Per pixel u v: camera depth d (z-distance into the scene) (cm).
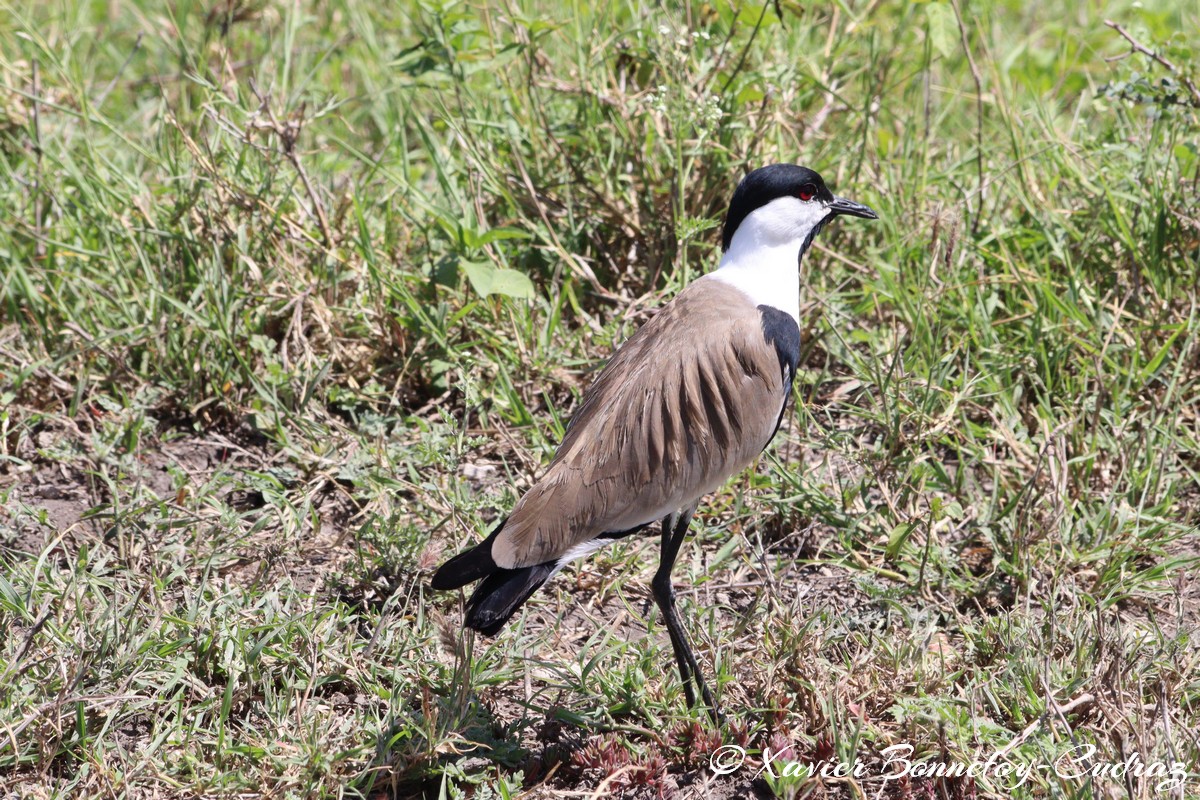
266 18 1547
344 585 912
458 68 1216
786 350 851
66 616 838
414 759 738
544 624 894
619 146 1227
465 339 1123
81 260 1197
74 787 734
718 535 968
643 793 754
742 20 1166
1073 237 1174
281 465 1040
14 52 1459
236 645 809
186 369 1091
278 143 1245
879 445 998
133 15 1677
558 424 1019
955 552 947
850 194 1229
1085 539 935
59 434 1060
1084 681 793
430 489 964
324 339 1127
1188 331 1072
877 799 746
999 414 1048
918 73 1448
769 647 830
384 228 1234
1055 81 1538
